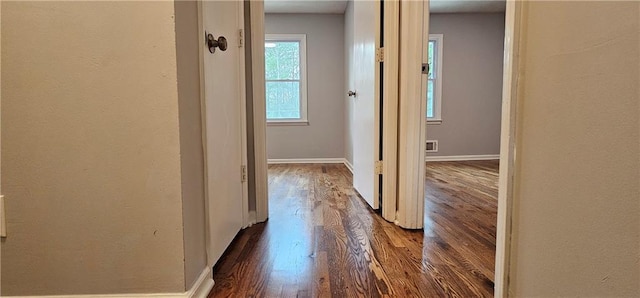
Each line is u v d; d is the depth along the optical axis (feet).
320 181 11.37
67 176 3.22
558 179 2.38
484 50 16.70
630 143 1.83
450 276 4.10
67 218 3.26
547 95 2.47
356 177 9.44
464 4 15.19
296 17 16.26
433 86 16.83
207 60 4.07
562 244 2.35
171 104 3.19
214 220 4.32
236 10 5.62
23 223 3.24
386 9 6.34
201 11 3.76
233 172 5.35
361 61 8.41
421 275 4.13
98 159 3.22
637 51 1.79
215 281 4.03
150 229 3.28
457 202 8.12
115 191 3.25
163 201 3.26
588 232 2.13
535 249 2.64
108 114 3.19
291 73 16.78
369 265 4.45
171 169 3.24
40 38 3.12
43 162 3.21
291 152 16.79
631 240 1.84
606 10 1.97
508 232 2.95
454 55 16.65
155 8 3.14
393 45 6.21
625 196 1.87
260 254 4.87
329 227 6.16
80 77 3.16
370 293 3.70
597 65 2.04
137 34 3.15
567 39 2.27
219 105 4.60
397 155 6.37
